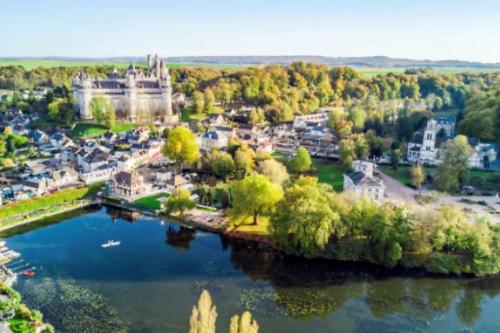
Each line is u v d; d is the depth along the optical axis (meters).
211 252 173.00
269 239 182.50
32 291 141.25
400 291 146.12
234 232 189.25
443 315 133.50
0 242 175.75
